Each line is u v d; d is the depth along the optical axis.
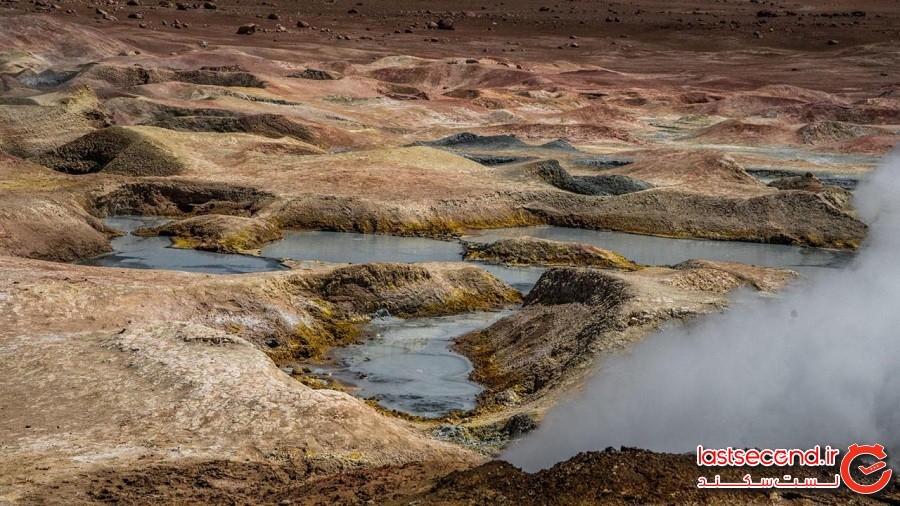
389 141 75.12
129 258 39.41
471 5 189.75
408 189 52.47
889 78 125.25
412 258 41.66
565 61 139.25
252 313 27.92
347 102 95.44
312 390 19.64
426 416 22.31
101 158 56.81
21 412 18.55
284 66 117.38
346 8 179.75
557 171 56.62
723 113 101.69
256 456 17.38
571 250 41.12
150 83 91.19
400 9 182.38
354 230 47.75
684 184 56.75
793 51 150.12
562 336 25.58
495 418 21.33
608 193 55.84
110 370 20.22
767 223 50.09
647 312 24.25
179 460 16.78
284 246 43.41
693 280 27.94
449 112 95.44
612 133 85.31
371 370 26.00
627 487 13.05
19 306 24.81
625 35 164.12
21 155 58.25
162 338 21.78
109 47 117.88
